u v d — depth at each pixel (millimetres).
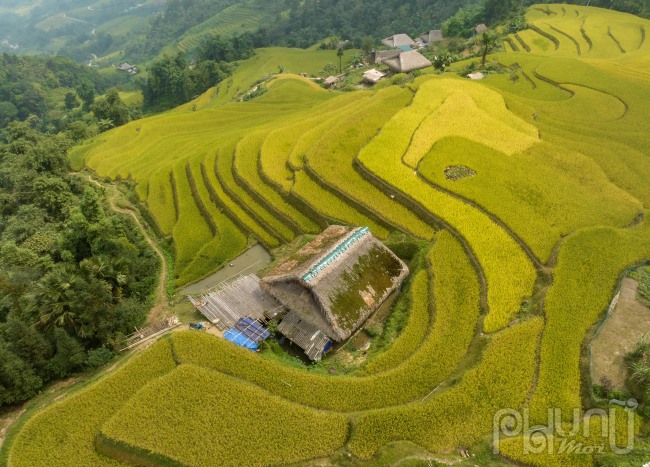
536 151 38438
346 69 106062
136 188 48750
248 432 18906
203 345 23422
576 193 32781
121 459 18672
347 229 29953
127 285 30594
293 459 17859
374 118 45281
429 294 25766
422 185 34344
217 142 53750
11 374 21828
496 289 25125
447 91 49094
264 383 21297
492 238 28766
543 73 57781
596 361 20734
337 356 23938
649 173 35656
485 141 39844
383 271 26922
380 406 19922
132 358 23062
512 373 20297
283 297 26141
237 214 38594
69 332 25141
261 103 80000
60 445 19234
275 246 34781
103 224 33094
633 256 26609
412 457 17344
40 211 44250
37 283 26078
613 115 46031
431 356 21953
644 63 59812
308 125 49062
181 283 33031
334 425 18969
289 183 39000
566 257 26594
